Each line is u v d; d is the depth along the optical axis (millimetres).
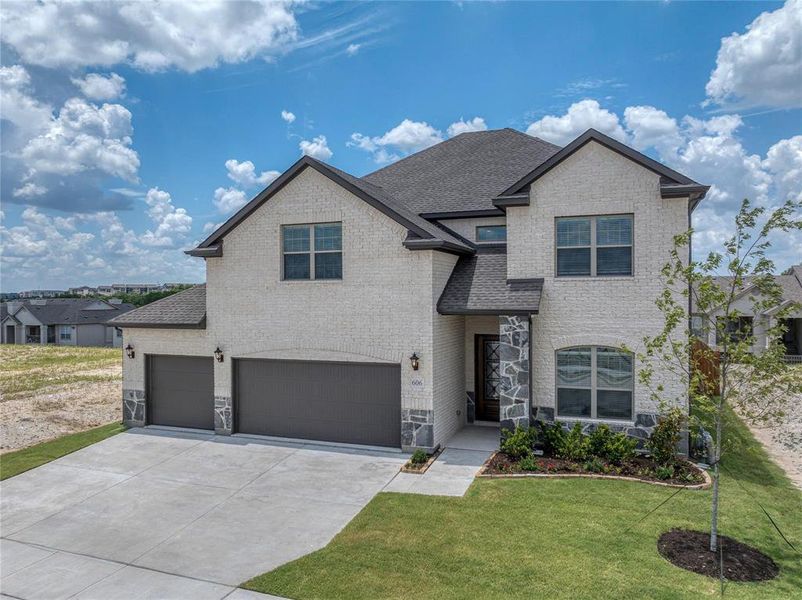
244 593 6922
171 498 10406
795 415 17188
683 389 12172
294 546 8258
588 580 6902
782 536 8227
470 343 15711
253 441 14328
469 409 15766
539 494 10016
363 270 13586
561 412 13312
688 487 10344
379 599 6633
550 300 13281
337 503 9969
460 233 16875
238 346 14891
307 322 14172
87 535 8836
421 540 8219
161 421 16094
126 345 16250
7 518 9586
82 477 11695
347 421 13930
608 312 12844
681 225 12305
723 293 7738
